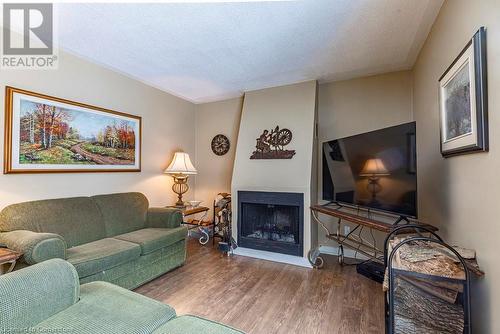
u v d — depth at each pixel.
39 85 2.33
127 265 2.26
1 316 1.03
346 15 1.96
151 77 3.29
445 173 1.88
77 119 2.62
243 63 2.86
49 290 1.18
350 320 1.89
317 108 3.49
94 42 2.38
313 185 3.23
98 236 2.57
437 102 2.06
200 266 2.96
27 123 2.23
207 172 4.43
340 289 2.38
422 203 2.52
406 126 1.97
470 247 1.45
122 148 3.13
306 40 2.36
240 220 3.46
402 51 2.59
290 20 2.03
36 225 2.13
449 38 1.74
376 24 2.09
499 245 1.16
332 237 3.06
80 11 1.90
